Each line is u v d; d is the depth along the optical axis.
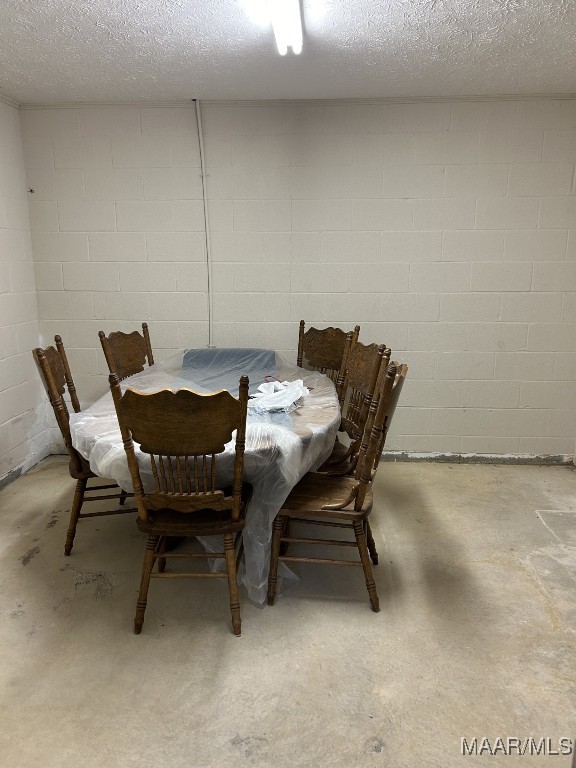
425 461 3.67
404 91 3.13
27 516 2.85
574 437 3.58
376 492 3.16
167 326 3.62
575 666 1.78
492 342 3.51
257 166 3.38
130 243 3.51
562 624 1.99
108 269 3.55
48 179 3.44
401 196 3.38
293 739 1.52
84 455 2.13
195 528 1.89
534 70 2.79
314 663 1.81
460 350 3.54
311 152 3.35
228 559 1.93
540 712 1.60
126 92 3.14
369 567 2.06
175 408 1.70
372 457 1.94
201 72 2.81
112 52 2.54
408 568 2.37
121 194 3.45
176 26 2.26
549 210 3.33
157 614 2.06
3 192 3.21
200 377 3.05
